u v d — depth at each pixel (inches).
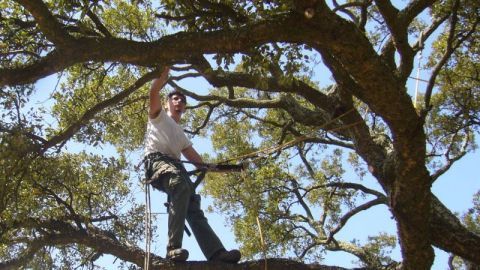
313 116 371.2
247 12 227.8
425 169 233.0
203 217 279.0
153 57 216.4
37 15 208.2
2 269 297.1
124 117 417.1
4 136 248.1
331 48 207.3
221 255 268.1
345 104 286.4
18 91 255.9
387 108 217.5
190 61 281.1
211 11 236.1
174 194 265.3
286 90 319.0
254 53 223.9
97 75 350.9
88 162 345.7
